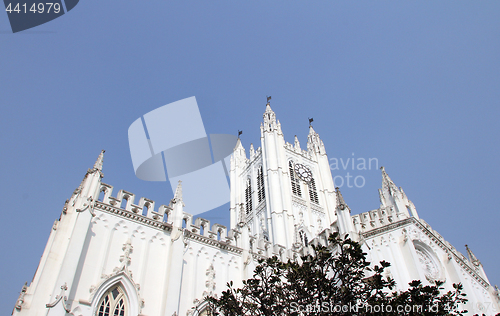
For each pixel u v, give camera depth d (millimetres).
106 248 39750
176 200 47969
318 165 128000
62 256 36969
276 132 122250
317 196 117875
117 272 38500
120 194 44844
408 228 46969
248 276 47594
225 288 45500
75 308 34469
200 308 41531
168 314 37812
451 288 45344
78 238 37469
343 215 49531
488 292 54844
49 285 35000
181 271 41938
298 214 105812
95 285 36719
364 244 46250
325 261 30641
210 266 45469
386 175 55781
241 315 30734
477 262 58312
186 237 45938
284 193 105188
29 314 32812
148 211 45688
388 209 50438
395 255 45219
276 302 30266
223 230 51156
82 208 39656
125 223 42719
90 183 42594
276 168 111562
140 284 39625
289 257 54625
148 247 42688
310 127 144500
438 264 46594
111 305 37156
